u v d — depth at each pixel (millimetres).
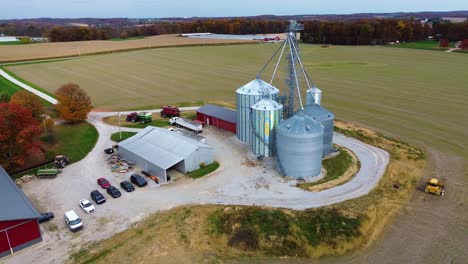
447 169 56219
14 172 55781
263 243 39750
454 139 68000
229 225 41812
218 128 74500
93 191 47875
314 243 39906
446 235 40906
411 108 87500
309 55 185625
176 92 106562
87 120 80500
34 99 69750
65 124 77562
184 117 81938
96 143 67000
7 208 39031
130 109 89500
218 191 49188
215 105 86938
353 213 43875
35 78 127562
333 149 62562
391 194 48688
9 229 37406
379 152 62062
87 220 43219
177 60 170000
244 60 169625
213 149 57656
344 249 39406
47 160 59719
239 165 57344
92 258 36969
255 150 60906
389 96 98812
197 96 101688
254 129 59719
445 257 37594
